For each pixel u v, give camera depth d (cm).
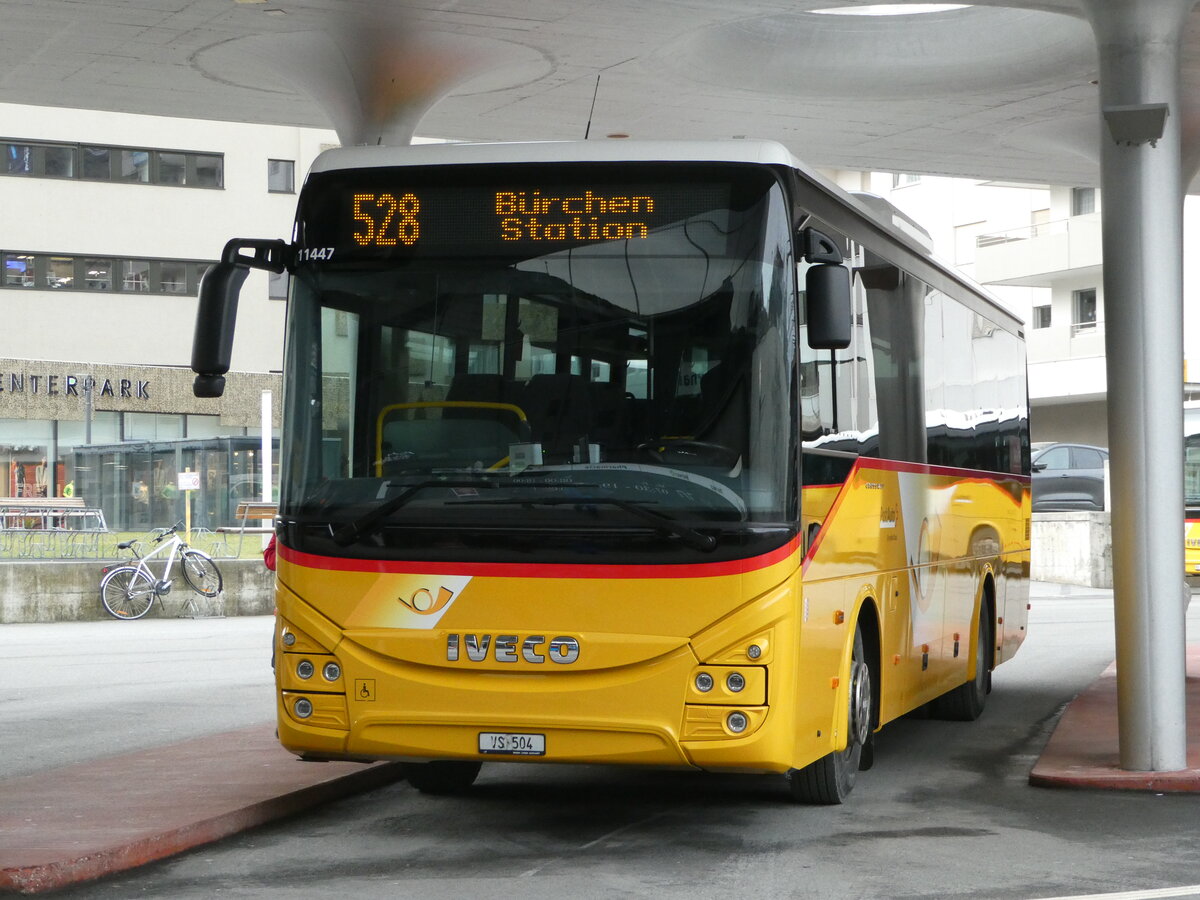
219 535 3000
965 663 1257
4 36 1231
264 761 1034
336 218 809
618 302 776
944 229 5559
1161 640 990
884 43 1395
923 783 1009
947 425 1183
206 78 1365
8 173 5191
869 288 962
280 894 691
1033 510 3966
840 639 858
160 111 1503
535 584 755
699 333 767
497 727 754
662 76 1377
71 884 711
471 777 967
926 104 1491
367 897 684
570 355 775
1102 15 1004
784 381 763
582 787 993
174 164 5422
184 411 5097
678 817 883
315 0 1128
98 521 2997
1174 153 995
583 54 1292
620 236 783
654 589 745
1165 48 997
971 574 1274
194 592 2561
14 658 1898
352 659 772
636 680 743
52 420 4809
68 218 5266
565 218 788
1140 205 987
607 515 751
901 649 1023
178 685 1603
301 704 782
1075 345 5078
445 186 802
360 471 786
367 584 773
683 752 741
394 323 795
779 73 1402
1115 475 999
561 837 824
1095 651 1984
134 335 5353
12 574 2441
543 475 762
